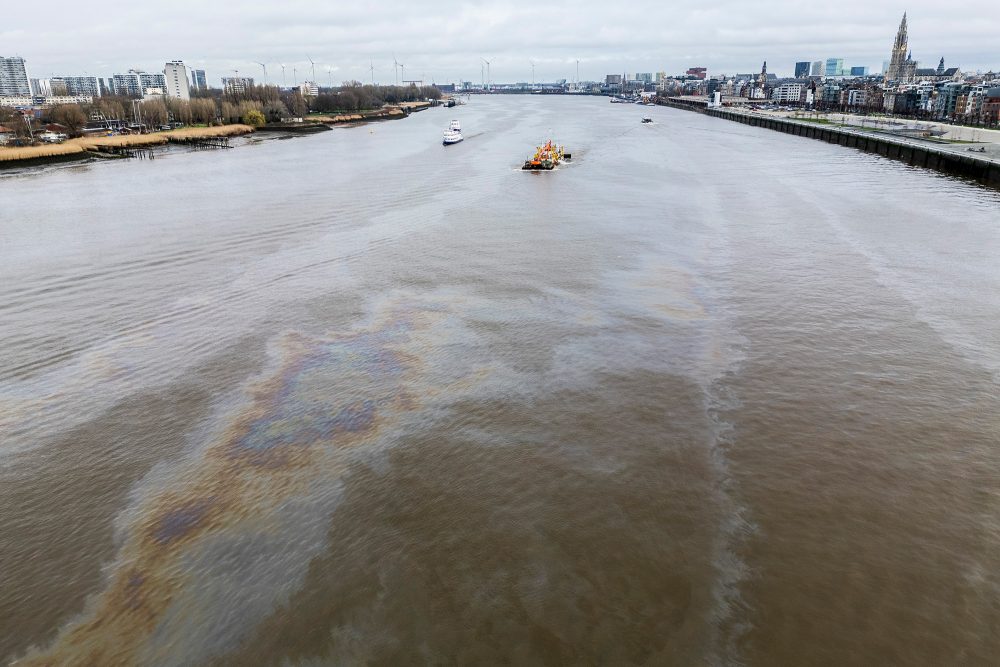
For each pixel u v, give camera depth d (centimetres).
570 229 5647
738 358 3097
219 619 1764
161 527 2105
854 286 4078
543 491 2200
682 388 2822
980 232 5541
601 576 1853
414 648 1658
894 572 1841
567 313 3672
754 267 4484
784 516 2062
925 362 3039
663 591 1800
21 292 4222
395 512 2131
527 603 1773
